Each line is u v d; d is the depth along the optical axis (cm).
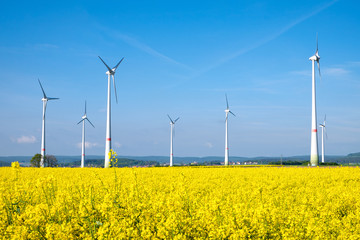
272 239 830
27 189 1067
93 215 855
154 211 910
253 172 3272
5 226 831
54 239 727
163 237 765
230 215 895
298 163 9544
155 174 2989
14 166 1245
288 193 1700
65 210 933
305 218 954
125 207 934
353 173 2975
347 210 1282
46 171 3303
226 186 2078
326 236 878
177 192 1036
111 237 728
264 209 884
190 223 848
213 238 788
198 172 3288
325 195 1523
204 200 1227
